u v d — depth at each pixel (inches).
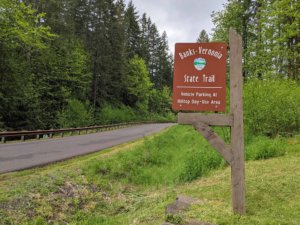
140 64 2847.0
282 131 526.9
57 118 1382.9
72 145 745.0
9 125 1092.5
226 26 1173.1
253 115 538.9
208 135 217.3
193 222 198.4
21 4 963.3
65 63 1594.5
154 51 3863.2
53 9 1430.9
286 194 250.8
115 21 2219.5
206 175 379.2
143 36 3612.2
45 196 304.3
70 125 1337.4
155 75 3831.2
